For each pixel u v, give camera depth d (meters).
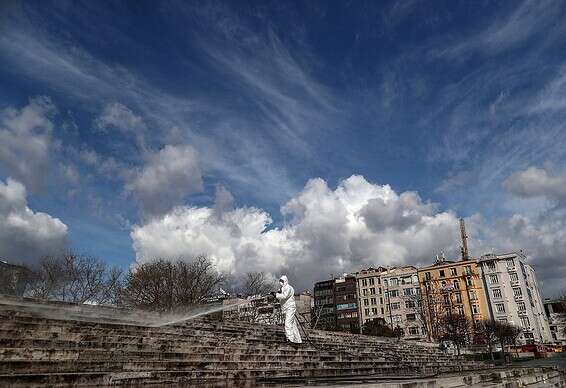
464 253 103.69
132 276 45.22
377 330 76.50
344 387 9.04
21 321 10.72
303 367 16.11
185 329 15.39
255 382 11.27
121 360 10.48
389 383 9.80
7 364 8.30
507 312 82.00
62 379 8.12
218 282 50.44
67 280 35.91
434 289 90.56
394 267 101.44
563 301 101.06
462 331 68.50
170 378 10.34
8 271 30.22
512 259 84.88
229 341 16.03
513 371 17.70
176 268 46.81
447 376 14.49
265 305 43.97
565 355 69.44
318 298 105.81
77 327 11.72
